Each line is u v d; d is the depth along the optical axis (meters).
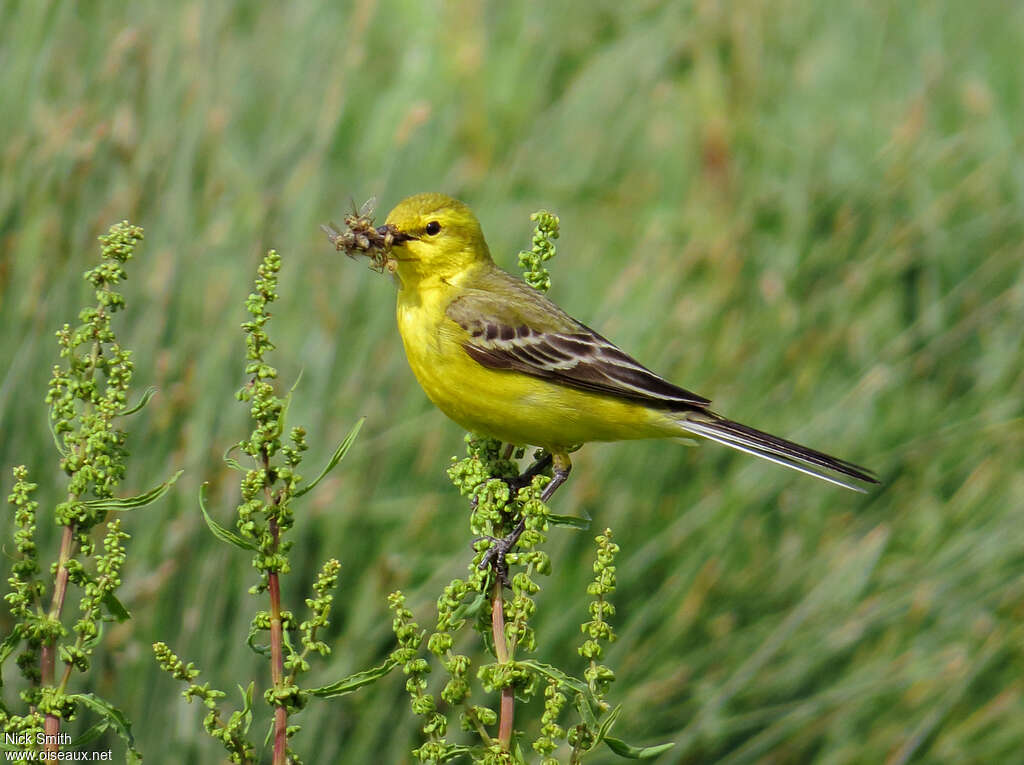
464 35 14.75
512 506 6.75
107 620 5.88
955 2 16.64
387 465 11.44
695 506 11.78
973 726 11.20
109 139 11.33
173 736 9.88
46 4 11.84
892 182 14.38
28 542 5.85
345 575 10.94
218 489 10.52
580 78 15.41
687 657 11.11
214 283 11.38
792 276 13.39
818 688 11.22
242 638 10.33
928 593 11.48
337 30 13.89
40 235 10.91
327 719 10.26
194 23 12.60
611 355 9.32
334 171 12.95
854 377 12.93
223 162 12.09
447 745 5.85
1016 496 12.04
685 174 15.02
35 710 5.85
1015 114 15.73
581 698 5.82
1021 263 13.70
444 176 13.48
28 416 10.31
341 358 11.68
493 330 9.20
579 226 14.33
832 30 16.48
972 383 13.12
